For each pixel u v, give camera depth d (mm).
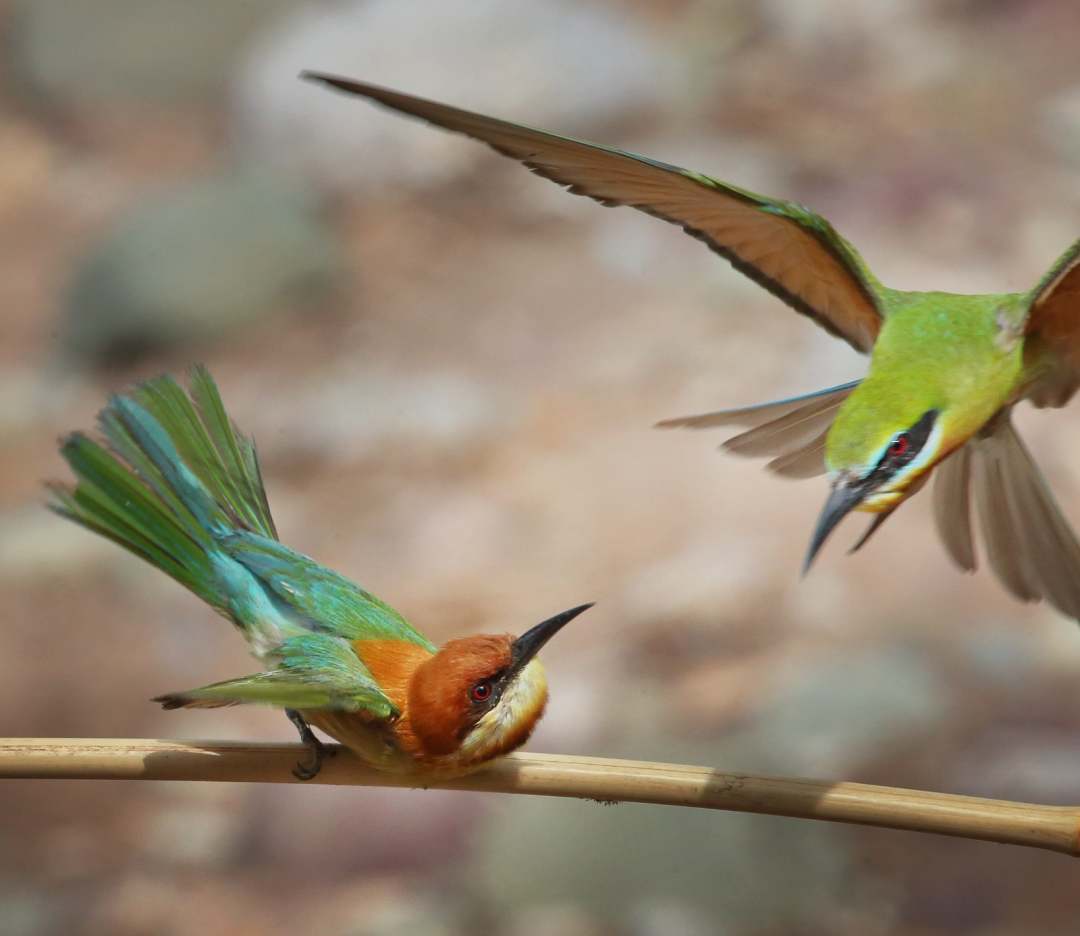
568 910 11047
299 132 21656
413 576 15078
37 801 13273
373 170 21250
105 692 14297
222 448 5727
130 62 24688
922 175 19516
